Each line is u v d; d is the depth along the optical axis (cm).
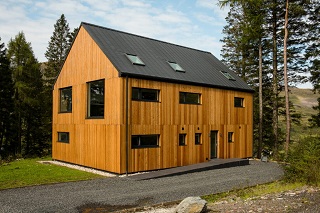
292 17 2388
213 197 1009
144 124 1542
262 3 2225
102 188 1129
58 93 2002
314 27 2422
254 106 2997
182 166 1677
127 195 1012
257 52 2855
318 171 1128
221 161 1816
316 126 2619
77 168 1659
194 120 1808
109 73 1525
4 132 2922
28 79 3022
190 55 2177
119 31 1864
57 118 1995
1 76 2800
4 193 1033
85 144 1695
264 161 2062
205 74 1978
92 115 1666
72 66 1847
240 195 1010
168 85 1662
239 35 3047
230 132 2072
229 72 2286
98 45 1603
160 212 812
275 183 1237
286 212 713
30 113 3056
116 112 1469
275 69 2562
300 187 1071
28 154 3033
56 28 4066
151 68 1631
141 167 1519
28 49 3102
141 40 1920
